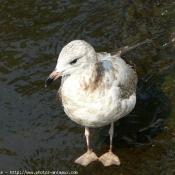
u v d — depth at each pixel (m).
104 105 8.75
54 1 14.48
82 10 14.20
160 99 11.20
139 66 12.23
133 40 13.09
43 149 10.19
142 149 10.03
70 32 13.48
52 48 12.91
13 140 10.42
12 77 12.00
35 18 13.94
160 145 10.03
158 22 13.59
